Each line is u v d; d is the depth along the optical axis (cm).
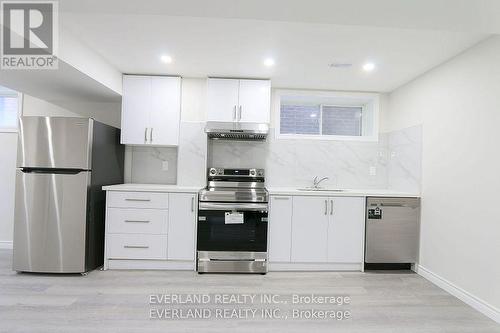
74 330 195
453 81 271
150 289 262
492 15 171
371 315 223
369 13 173
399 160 363
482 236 232
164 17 217
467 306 240
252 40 253
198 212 311
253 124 342
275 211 317
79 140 291
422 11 169
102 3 170
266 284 280
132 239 309
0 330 193
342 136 391
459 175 259
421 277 306
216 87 347
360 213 321
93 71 280
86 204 291
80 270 290
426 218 306
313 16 179
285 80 355
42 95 346
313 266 322
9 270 303
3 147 377
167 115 348
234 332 197
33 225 288
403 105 357
